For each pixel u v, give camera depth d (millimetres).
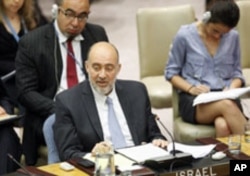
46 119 9836
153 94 12656
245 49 13781
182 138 10977
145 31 13469
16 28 12500
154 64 13539
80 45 10820
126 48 21125
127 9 25922
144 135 9094
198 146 8258
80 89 8969
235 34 11398
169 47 13562
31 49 10555
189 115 11055
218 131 10570
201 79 11211
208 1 11734
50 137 9016
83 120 8797
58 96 8891
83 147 8789
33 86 10555
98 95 8945
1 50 12258
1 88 11305
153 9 13547
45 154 10422
